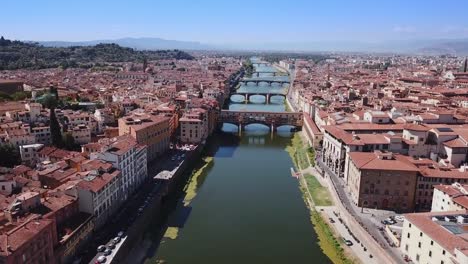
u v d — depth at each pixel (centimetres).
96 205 15512
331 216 18200
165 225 17738
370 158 19038
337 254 15200
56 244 12850
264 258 14988
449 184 17688
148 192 19762
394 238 15050
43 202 14362
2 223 12788
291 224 17875
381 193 18188
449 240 12200
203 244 16025
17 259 10694
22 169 18750
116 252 13950
